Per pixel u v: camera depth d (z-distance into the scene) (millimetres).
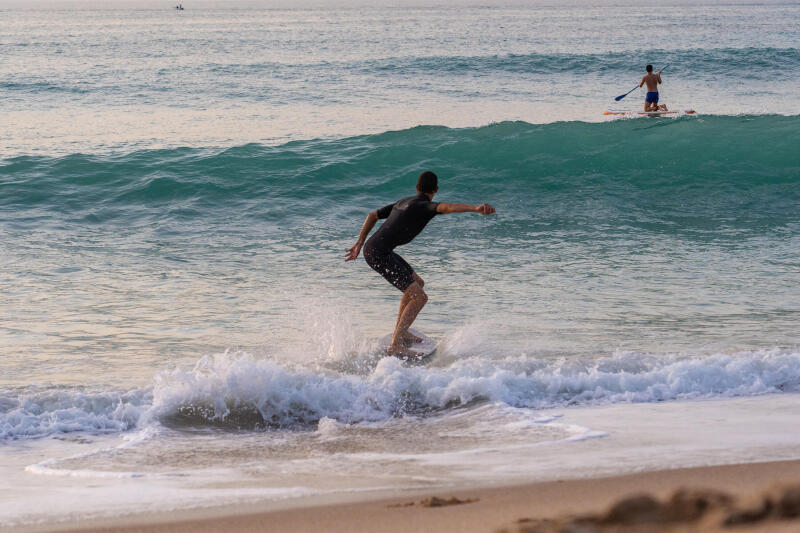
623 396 5977
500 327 7824
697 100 32406
